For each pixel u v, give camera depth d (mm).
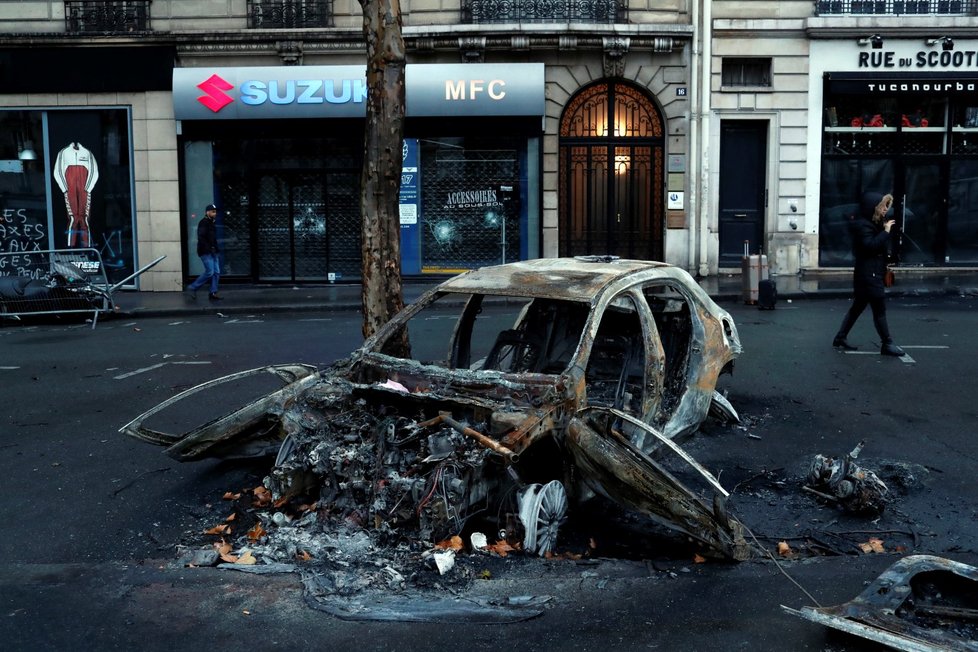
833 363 10234
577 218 19609
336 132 19094
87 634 4023
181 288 19422
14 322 15422
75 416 8383
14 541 5328
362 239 8117
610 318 7062
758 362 10344
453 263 19500
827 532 5383
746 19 18797
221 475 6492
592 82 19031
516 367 7082
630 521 5570
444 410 5285
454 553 4766
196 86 18578
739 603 4297
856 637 3898
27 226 19469
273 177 19406
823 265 19719
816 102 19125
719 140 19266
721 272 19750
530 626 4078
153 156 19141
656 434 4918
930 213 19656
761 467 6629
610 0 18844
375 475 5031
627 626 4070
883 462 6609
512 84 18531
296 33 18594
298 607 4273
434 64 18641
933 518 5590
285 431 5754
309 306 16344
